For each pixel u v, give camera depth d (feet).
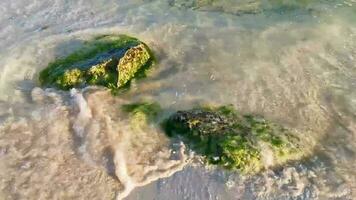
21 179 27.04
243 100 31.86
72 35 37.73
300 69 34.30
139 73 34.17
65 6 41.19
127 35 37.50
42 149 28.71
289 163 27.58
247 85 32.99
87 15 40.09
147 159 27.71
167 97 32.30
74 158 28.07
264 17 39.58
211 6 40.86
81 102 31.14
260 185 26.09
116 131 29.35
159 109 31.30
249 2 41.24
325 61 35.01
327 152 28.48
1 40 37.63
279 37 37.27
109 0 41.65
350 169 27.43
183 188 26.11
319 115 30.91
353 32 37.73
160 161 27.48
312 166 27.50
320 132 29.78
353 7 40.37
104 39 36.76
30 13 40.55
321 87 32.89
